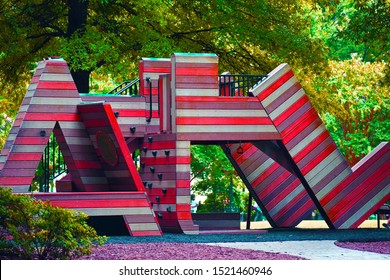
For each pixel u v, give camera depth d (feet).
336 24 137.18
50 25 98.73
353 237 63.67
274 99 70.28
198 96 68.54
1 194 48.93
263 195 78.69
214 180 109.81
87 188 67.46
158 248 53.83
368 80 109.91
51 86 66.59
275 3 105.50
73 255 48.42
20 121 66.59
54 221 47.91
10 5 96.73
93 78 112.47
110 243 57.31
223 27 101.71
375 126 110.83
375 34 88.17
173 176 68.23
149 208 64.34
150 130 72.23
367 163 72.79
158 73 72.84
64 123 66.64
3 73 102.78
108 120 63.93
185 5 101.91
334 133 119.85
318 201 71.31
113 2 98.73
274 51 102.94
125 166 64.75
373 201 72.69
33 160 65.57
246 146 78.43
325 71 104.27
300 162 70.69
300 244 58.44
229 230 69.46
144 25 96.84
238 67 106.11
